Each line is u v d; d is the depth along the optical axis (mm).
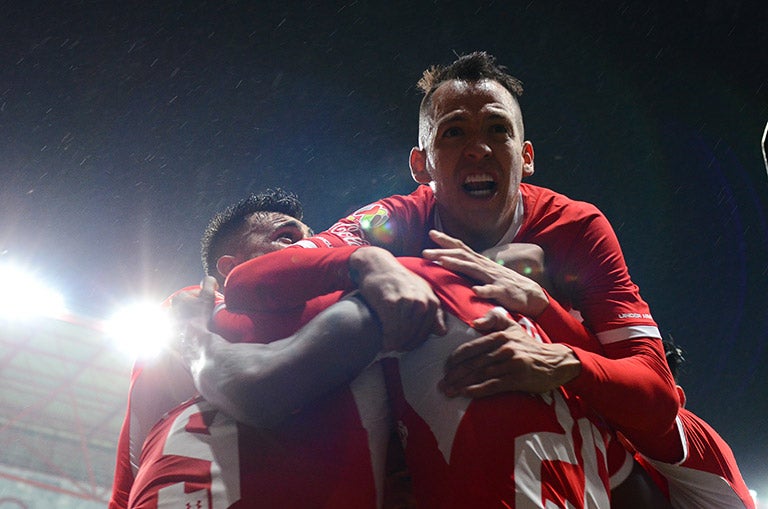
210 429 1717
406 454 1727
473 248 2445
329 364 1637
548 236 2307
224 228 2957
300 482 1646
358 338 1668
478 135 2336
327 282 1860
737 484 2400
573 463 1643
